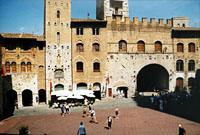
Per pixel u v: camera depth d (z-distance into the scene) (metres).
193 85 51.78
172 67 50.53
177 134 23.66
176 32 50.44
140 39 48.69
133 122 29.05
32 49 43.03
